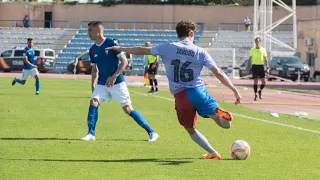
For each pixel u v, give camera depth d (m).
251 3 135.00
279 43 101.94
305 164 17.83
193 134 18.38
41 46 129.62
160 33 129.00
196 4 137.38
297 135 24.80
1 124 26.61
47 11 142.12
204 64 17.72
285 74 94.62
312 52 102.06
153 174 15.88
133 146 20.88
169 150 20.05
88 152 19.38
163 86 70.12
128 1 139.75
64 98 44.25
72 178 15.20
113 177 15.41
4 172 15.82
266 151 20.27
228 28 135.50
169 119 30.39
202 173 16.12
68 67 110.12
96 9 140.25
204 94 17.64
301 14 131.38
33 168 16.47
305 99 50.66
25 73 48.25
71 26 141.25
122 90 22.27
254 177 15.75
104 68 22.33
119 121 28.86
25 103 38.69
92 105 22.31
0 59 110.75
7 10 142.62
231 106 40.59
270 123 29.52
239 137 23.91
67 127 25.92
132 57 114.44
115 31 130.12
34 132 24.03
